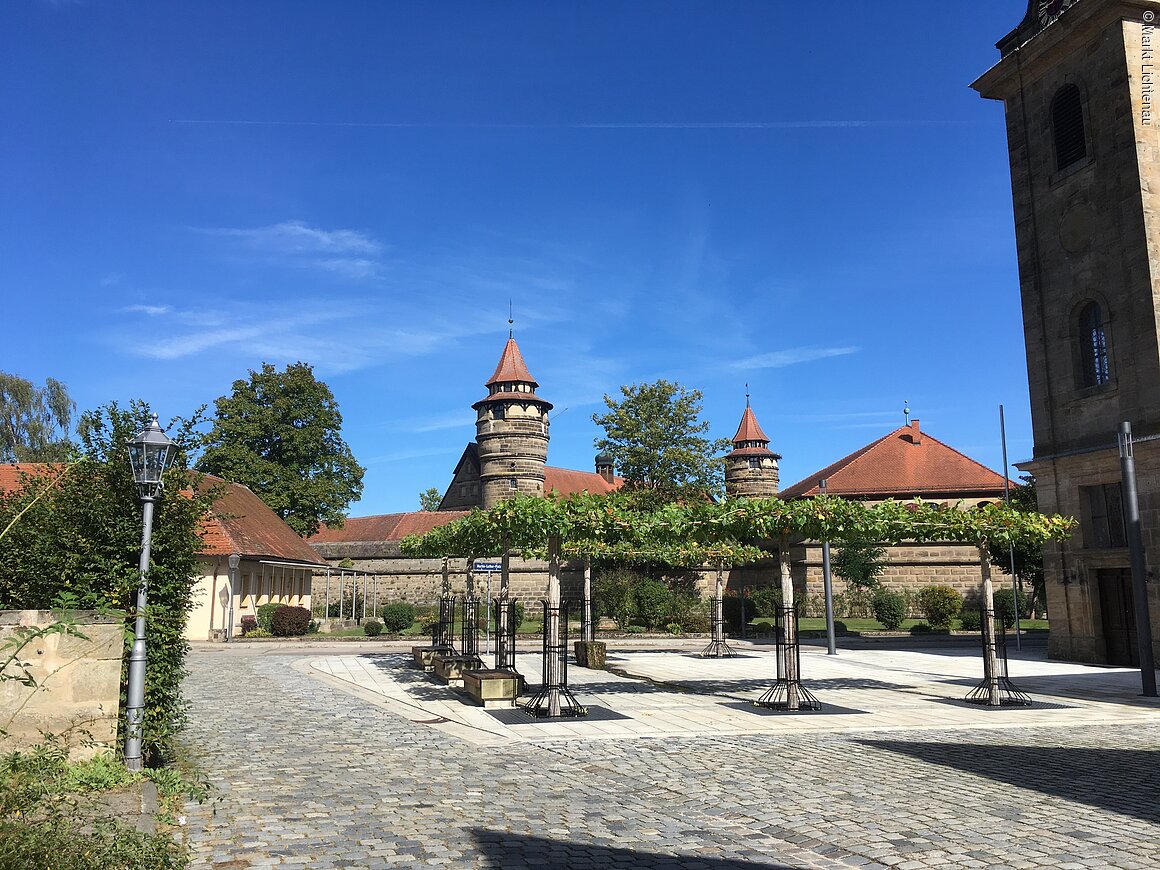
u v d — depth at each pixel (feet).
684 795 27.48
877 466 161.89
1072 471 81.51
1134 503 58.85
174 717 32.42
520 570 170.60
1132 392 75.31
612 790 28.25
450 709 49.34
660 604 136.87
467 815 24.62
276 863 19.88
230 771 30.91
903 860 20.63
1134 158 75.41
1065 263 82.99
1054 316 84.17
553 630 47.47
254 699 53.72
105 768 26.96
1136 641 76.02
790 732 41.04
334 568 160.76
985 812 25.18
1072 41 81.51
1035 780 29.86
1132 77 76.43
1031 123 87.45
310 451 169.27
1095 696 56.29
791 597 51.75
